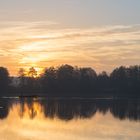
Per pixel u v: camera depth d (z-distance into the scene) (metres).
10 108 104.88
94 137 54.12
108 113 90.62
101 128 62.62
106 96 191.75
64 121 73.12
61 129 61.50
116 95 196.25
